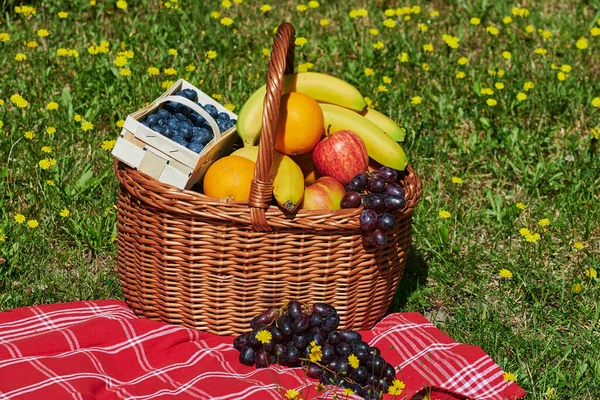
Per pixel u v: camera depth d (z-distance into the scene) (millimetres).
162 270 3434
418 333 3617
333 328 3281
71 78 5574
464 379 3357
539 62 6020
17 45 5836
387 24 5891
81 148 4879
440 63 5977
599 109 5469
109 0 6398
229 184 3332
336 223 3291
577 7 6770
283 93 3762
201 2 6340
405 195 3490
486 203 4734
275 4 6715
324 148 3553
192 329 3529
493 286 4125
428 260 4266
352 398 3068
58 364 3191
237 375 3270
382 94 5469
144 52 5824
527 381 3430
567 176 4887
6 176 4586
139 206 3406
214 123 3471
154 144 3336
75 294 3900
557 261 4273
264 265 3369
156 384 3193
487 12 6590
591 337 3701
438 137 5203
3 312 3539
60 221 4293
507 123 5309
